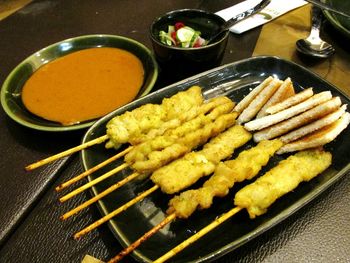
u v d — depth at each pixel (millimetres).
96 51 351
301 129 264
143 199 237
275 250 213
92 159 257
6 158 271
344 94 286
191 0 479
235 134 276
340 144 266
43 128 258
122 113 279
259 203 221
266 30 407
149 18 448
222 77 326
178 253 205
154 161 240
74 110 284
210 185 229
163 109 283
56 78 318
